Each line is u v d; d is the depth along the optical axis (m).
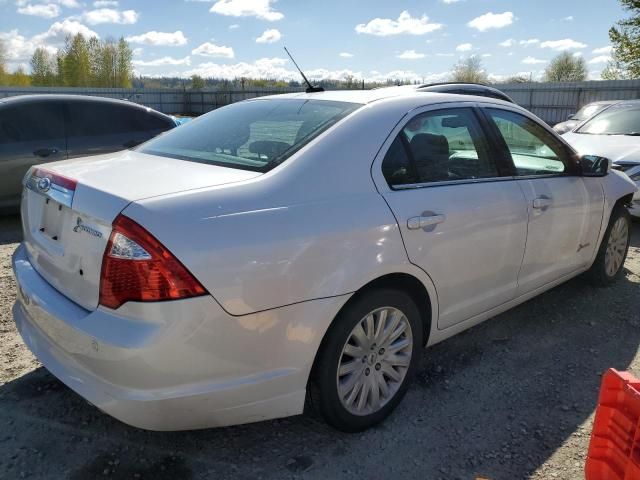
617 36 26.80
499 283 3.31
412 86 4.01
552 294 4.55
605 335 3.85
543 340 3.77
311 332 2.35
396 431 2.76
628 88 26.81
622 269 5.08
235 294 2.12
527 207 3.35
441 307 2.96
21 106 6.57
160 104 44.25
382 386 2.77
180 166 2.61
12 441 2.59
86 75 67.88
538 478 2.44
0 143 6.39
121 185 2.27
